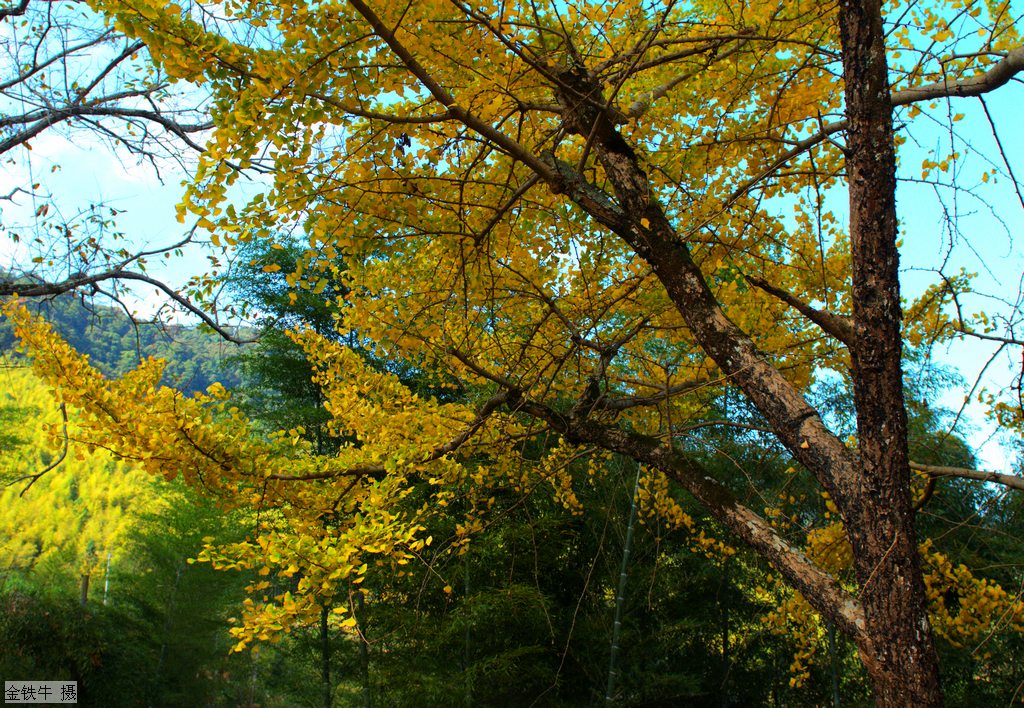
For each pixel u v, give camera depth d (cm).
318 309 901
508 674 775
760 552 233
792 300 209
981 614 413
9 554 1834
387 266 305
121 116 479
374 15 197
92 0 193
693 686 818
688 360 395
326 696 907
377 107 257
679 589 866
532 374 356
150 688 1233
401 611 757
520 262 340
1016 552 645
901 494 192
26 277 433
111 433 280
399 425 344
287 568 243
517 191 270
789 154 240
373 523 263
